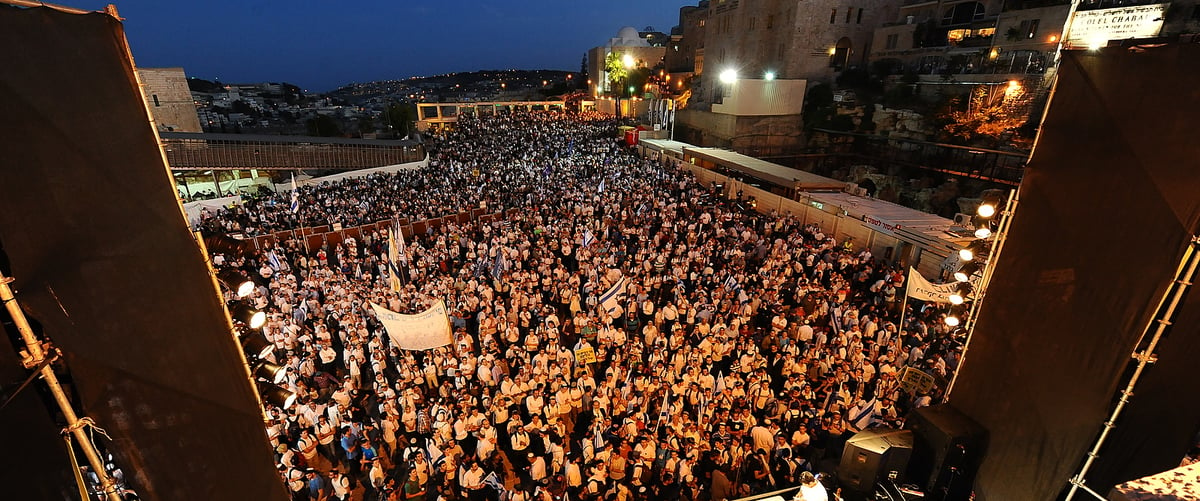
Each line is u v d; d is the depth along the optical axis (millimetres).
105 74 2650
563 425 12328
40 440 2188
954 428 4566
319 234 25875
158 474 2697
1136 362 3186
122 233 2652
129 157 2771
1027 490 4012
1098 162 3432
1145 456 3656
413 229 27625
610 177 36250
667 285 21125
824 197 26766
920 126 41031
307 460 11523
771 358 16094
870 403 11586
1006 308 4250
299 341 15883
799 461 10789
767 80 48375
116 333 2537
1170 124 2980
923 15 48812
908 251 21453
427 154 46812
